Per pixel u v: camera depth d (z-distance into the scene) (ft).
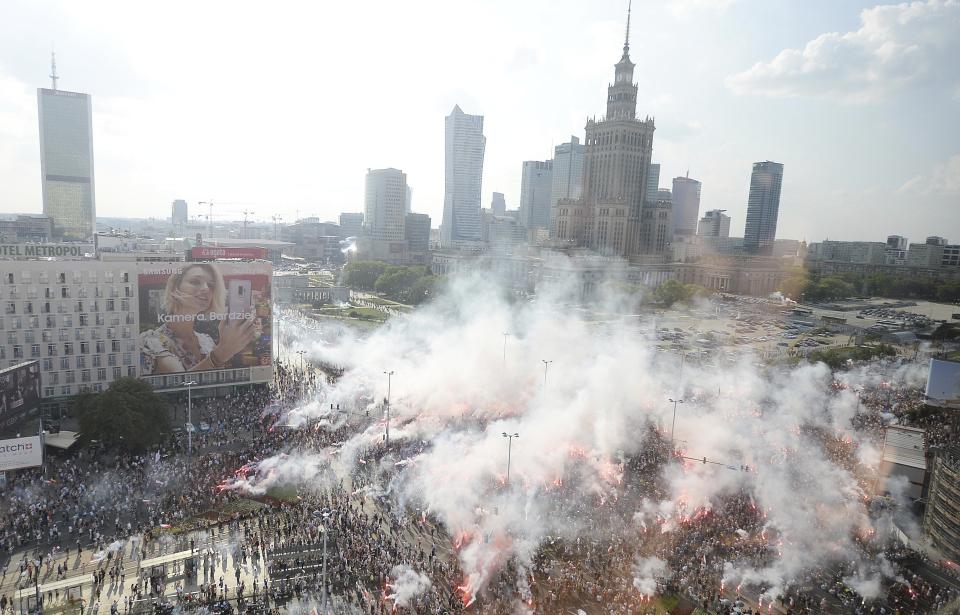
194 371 482.69
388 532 285.64
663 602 236.84
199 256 520.01
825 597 246.68
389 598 236.22
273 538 277.64
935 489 294.05
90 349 445.37
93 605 227.61
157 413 375.86
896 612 237.86
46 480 322.34
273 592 238.68
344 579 248.93
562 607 233.35
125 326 455.63
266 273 501.15
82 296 439.63
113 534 277.44
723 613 231.91
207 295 480.64
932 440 389.19
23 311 422.00
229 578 247.50
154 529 281.33
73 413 378.94
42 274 425.69
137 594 233.14
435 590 241.14
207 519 292.61
